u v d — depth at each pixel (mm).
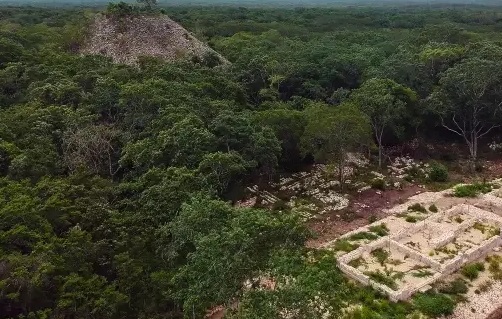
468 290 39344
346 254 42969
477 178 62750
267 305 25422
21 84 67562
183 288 30438
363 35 121312
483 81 63281
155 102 56375
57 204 36375
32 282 28797
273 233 29250
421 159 69312
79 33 90000
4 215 34094
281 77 79688
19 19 132875
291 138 62219
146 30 88562
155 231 35031
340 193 57562
